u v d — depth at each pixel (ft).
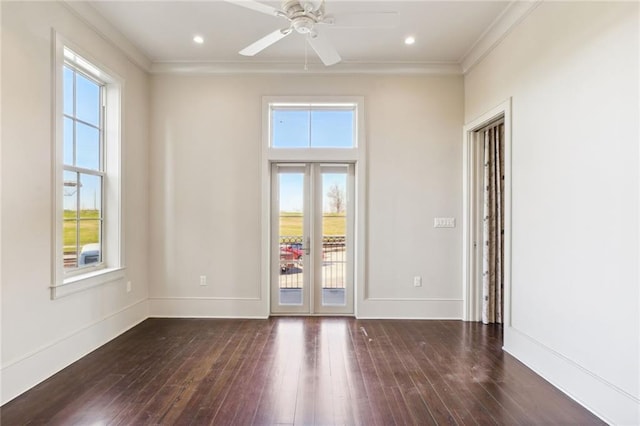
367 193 14.12
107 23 10.99
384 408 7.53
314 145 14.30
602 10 7.18
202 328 12.76
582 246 7.72
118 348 10.82
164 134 14.15
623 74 6.72
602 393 7.15
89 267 11.16
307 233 14.62
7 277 7.75
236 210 14.20
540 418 7.17
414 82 14.15
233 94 14.16
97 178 11.75
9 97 7.81
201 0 9.84
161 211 14.16
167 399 7.83
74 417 7.12
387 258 14.14
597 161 7.33
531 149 9.58
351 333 12.32
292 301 14.56
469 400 7.85
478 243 13.85
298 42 12.22
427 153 14.15
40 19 8.63
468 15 10.53
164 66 13.92
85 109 11.13
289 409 7.47
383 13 7.62
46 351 8.80
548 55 8.86
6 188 7.75
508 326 10.60
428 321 13.79
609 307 7.02
